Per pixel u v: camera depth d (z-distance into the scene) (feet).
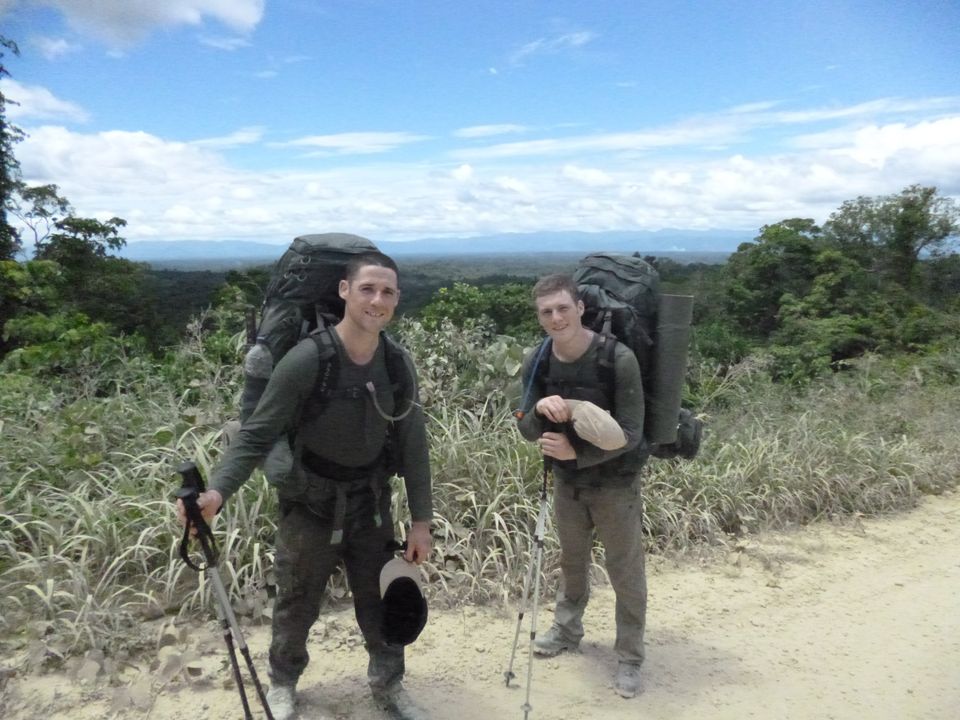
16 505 13.38
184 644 11.16
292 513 8.80
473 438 16.81
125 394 18.60
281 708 9.46
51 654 10.50
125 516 13.17
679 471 18.43
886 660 12.12
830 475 20.40
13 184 54.08
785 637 12.85
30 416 17.07
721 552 16.69
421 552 9.04
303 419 8.32
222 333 20.45
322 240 9.16
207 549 7.88
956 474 23.57
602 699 10.59
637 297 10.09
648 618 13.38
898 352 60.44
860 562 16.58
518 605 13.29
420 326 20.20
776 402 25.57
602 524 10.41
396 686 9.75
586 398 9.79
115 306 53.36
